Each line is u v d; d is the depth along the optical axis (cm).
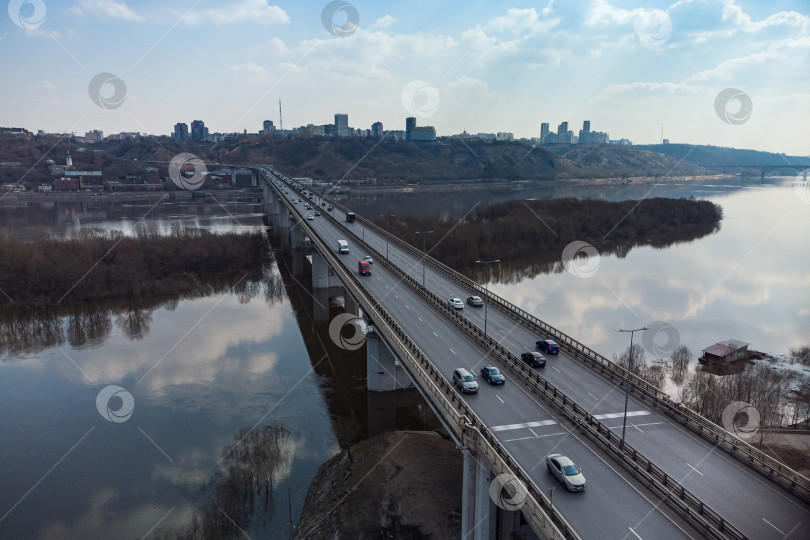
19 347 9425
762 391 6881
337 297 12456
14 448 6281
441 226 16838
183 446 6262
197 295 12694
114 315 11181
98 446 6297
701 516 3173
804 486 3381
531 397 4906
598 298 11550
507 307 7475
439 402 4569
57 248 13238
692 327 9838
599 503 3362
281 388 7800
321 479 5641
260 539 4828
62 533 4891
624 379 5191
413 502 4922
